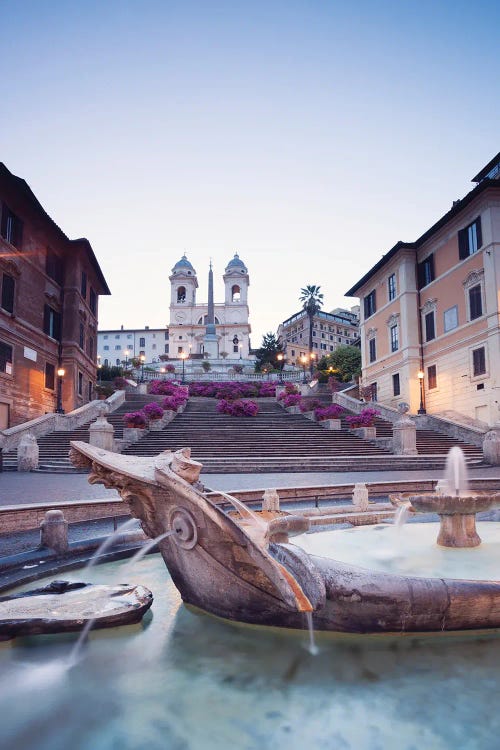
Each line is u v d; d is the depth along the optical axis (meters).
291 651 4.24
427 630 4.31
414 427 22.77
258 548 4.32
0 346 25.80
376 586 4.29
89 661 4.16
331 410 28.34
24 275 28.66
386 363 37.97
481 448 24.42
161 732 3.19
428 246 33.78
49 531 7.42
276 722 3.28
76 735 3.16
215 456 21.38
